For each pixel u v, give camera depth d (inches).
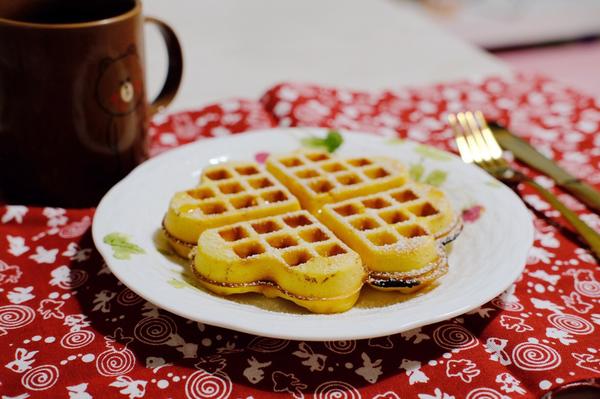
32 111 19.4
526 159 22.7
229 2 36.5
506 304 17.9
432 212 19.2
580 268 19.0
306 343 16.9
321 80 28.2
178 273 18.0
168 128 24.3
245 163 21.1
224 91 27.2
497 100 26.5
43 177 20.2
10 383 15.9
